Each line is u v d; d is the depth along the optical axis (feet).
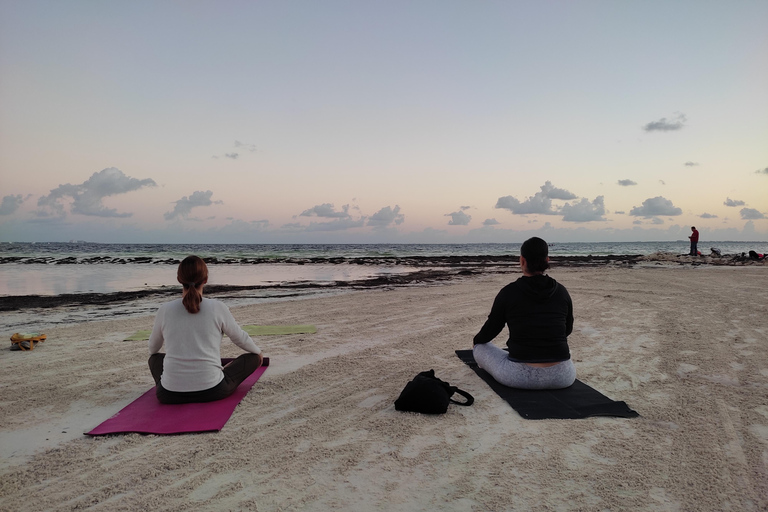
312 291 42.22
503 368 13.57
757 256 75.31
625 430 10.59
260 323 24.95
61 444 10.04
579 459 9.21
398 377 14.99
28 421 11.39
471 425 10.96
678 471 8.72
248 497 7.87
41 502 7.73
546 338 13.03
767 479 8.40
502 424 11.00
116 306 32.40
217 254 149.07
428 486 8.23
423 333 22.27
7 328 23.91
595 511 7.43
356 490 8.10
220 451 9.66
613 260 100.42
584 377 14.66
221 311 12.59
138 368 16.20
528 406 12.06
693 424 10.91
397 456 9.40
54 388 13.94
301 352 18.49
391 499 7.81
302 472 8.75
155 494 7.97
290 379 14.76
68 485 8.29
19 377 15.10
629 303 30.76
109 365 16.60
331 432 10.63
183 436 10.42
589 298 33.47
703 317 25.03
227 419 11.36
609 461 9.13
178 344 12.18
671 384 13.87
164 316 12.29
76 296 37.86
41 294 39.29
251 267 83.82
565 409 11.82
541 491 8.04
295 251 192.85
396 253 177.88
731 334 20.67
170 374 12.15
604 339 20.04
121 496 7.91
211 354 12.40
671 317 25.20
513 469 8.84
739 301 30.76
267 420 11.39
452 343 20.04
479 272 68.69
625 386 13.76
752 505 7.59
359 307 30.96
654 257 90.48
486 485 8.25
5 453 9.61
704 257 85.81
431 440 10.17
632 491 8.03
